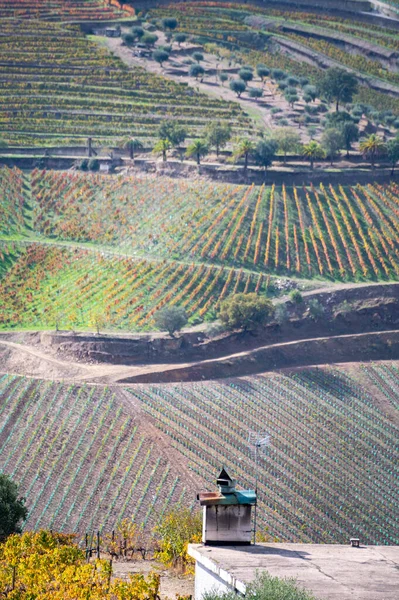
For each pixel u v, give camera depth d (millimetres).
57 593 104188
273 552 76812
